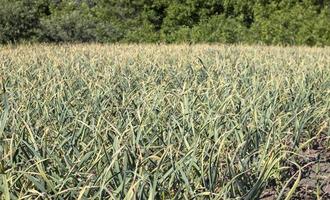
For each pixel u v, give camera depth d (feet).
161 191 13.12
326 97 26.58
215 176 13.53
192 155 13.94
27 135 16.08
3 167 12.61
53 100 21.47
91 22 93.45
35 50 55.72
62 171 13.96
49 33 87.86
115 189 13.20
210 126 17.03
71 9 102.68
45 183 13.01
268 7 98.73
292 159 18.48
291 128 21.67
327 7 97.14
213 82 26.22
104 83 26.22
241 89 25.66
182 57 45.01
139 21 103.24
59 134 15.75
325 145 22.80
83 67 36.70
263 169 13.34
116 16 102.99
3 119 14.10
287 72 35.55
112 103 20.85
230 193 14.76
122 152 14.19
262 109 21.90
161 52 53.21
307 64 41.68
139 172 13.19
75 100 21.30
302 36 94.38
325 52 62.03
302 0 98.89
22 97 21.31
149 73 33.71
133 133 14.78
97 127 15.81
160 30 103.19
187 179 13.07
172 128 17.47
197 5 101.65
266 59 46.11
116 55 49.01
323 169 19.92
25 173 12.12
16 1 87.30
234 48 65.82
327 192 16.81
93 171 15.55
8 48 60.34
